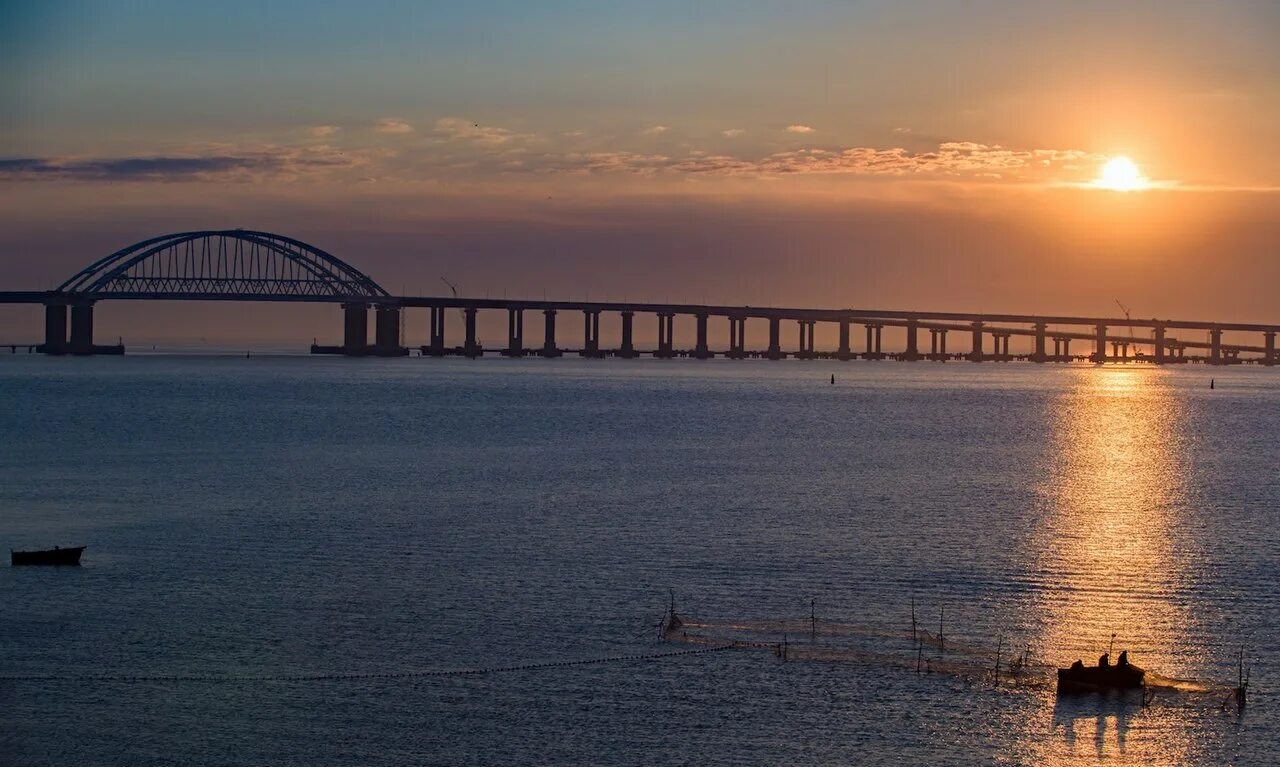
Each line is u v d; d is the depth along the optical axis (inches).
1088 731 1973.4
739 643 2324.1
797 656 2258.9
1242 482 4736.7
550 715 2007.9
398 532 3346.5
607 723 1982.0
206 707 2037.4
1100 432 7081.7
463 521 3531.0
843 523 3560.5
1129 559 3085.6
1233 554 3166.8
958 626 2464.3
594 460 5172.2
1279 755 1914.4
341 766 1847.9
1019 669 2209.6
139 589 2684.5
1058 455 5698.8
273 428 6614.2
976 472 4948.3
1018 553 3142.2
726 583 2778.1
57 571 2844.5
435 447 5674.2
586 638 2353.6
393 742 1920.5
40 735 1940.2
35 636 2356.1
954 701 2069.4
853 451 5733.3
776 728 1967.3
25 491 4099.4
